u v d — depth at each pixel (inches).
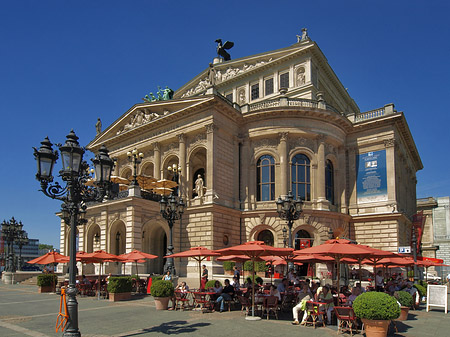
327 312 697.0
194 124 1743.4
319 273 1631.4
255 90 2151.8
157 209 1568.7
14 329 646.5
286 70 2065.7
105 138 2175.2
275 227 1669.5
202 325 677.3
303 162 1763.0
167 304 868.6
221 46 2445.9
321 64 2095.2
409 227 2175.2
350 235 1815.9
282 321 732.7
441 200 3440.0
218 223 1616.6
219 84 2269.9
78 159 565.3
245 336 592.4
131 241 1443.2
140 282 1218.6
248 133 1801.2
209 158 1657.2
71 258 534.3
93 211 1696.6
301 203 1039.0
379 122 1809.8
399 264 1105.4
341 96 2490.2
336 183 1850.4
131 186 1523.1
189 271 1577.3
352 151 1888.5
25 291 1352.1
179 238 1668.3
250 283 940.0
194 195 1787.6
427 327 691.4
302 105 1797.5
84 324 684.7
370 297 575.2
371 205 1788.9
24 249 6451.8
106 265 1563.7
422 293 1047.6
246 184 1777.8
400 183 1975.9
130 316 772.6
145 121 1936.5
